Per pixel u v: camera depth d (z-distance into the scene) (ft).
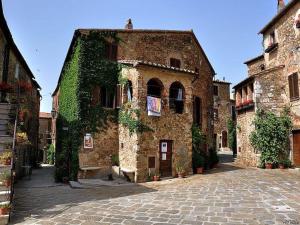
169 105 52.26
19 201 34.27
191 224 22.54
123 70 54.13
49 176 71.77
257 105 58.34
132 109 49.26
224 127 118.01
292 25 56.18
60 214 26.86
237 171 52.70
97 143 53.42
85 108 53.42
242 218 23.67
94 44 55.83
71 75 60.90
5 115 40.81
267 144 56.03
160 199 32.07
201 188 37.60
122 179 49.19
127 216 25.43
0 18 39.01
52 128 122.62
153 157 48.26
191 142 52.75
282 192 33.17
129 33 59.26
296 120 54.60
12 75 56.39
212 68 78.89
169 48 62.08
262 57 77.41
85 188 43.62
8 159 30.99
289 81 57.00
